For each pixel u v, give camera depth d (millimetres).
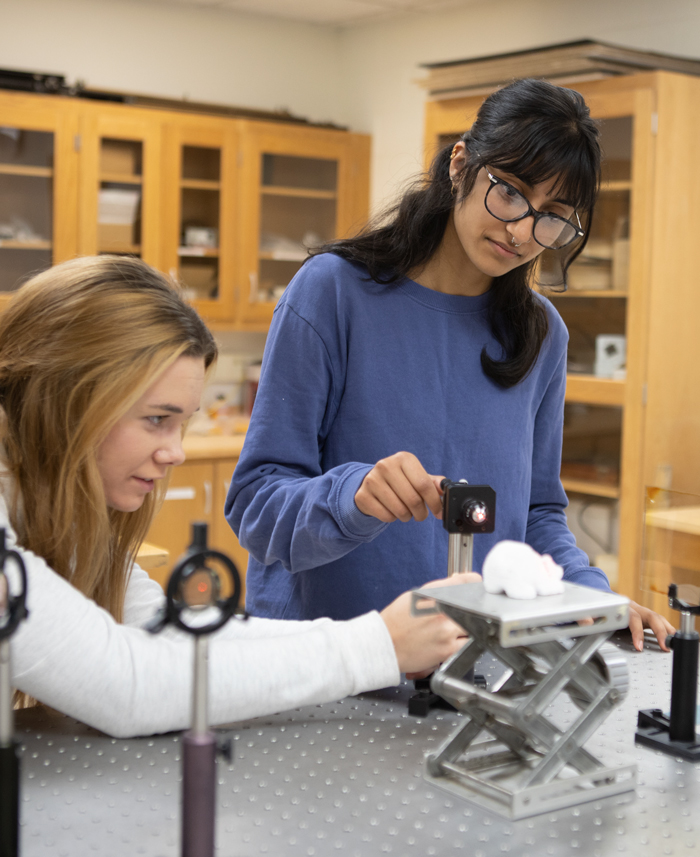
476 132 1173
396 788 774
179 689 881
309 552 1135
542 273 1345
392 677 933
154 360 940
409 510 1023
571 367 3240
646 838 703
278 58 4371
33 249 3529
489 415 1321
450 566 939
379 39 4309
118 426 961
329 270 1277
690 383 3131
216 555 602
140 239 3717
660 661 1139
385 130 4312
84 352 932
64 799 749
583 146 1117
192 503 3588
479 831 705
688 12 3191
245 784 776
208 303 3867
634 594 3055
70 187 3555
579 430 3203
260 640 937
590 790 756
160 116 3682
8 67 3777
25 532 980
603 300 3115
